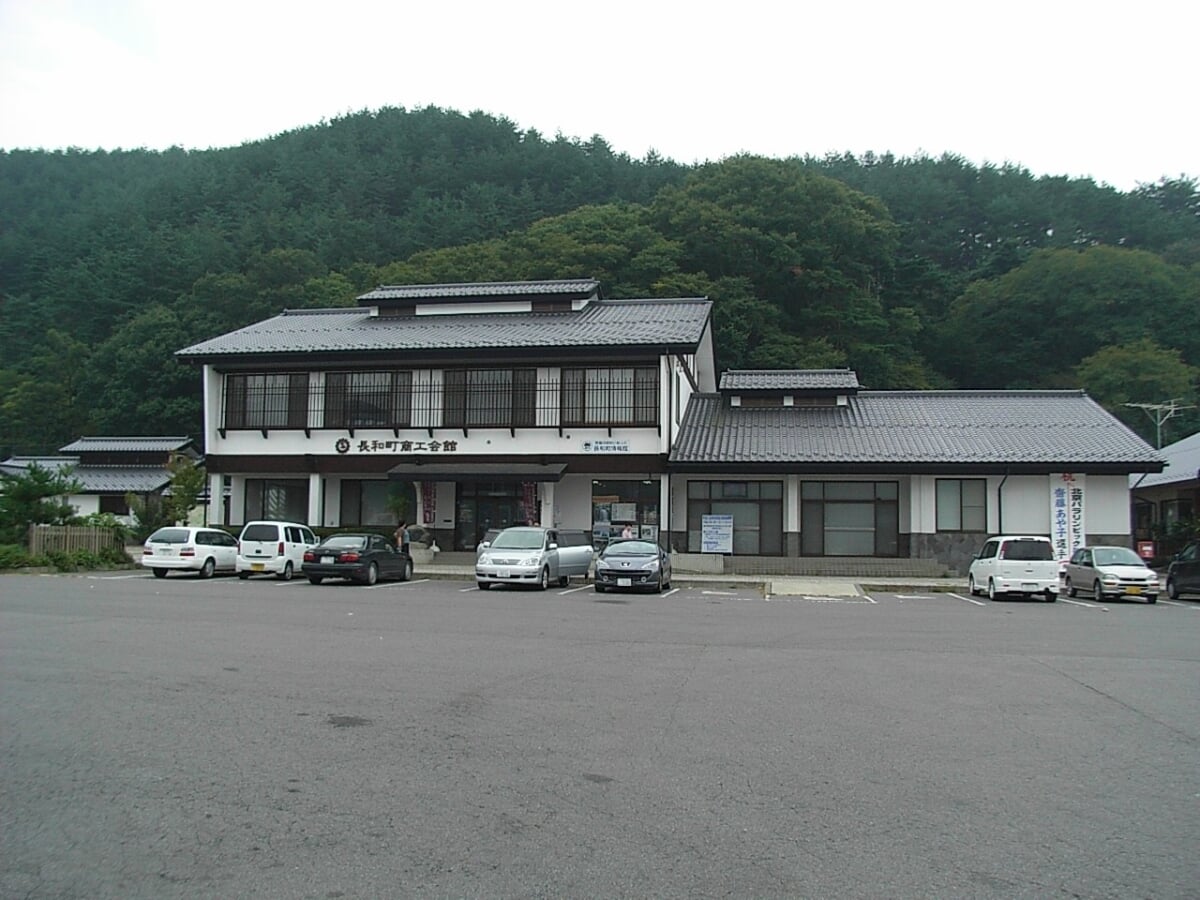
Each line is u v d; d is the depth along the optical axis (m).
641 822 5.79
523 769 6.91
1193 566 26.05
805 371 38.47
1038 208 89.44
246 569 27.48
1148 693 10.36
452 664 11.49
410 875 4.91
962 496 31.98
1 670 10.55
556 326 34.22
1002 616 19.50
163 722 8.17
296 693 9.51
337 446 33.66
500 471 31.72
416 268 71.44
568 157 106.00
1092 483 31.27
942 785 6.69
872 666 11.98
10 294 98.38
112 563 31.31
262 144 118.31
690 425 35.06
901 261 75.88
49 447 77.38
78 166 123.44
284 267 78.38
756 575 31.14
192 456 53.94
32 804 5.98
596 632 15.03
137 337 75.50
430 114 120.44
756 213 64.94
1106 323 67.62
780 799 6.30
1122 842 5.57
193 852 5.20
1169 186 96.75
